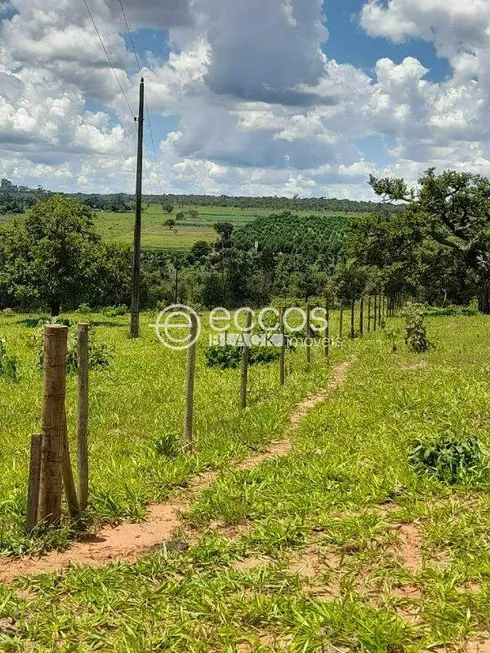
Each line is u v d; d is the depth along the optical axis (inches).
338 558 228.1
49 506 239.9
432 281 1796.3
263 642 175.9
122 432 419.2
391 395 498.3
